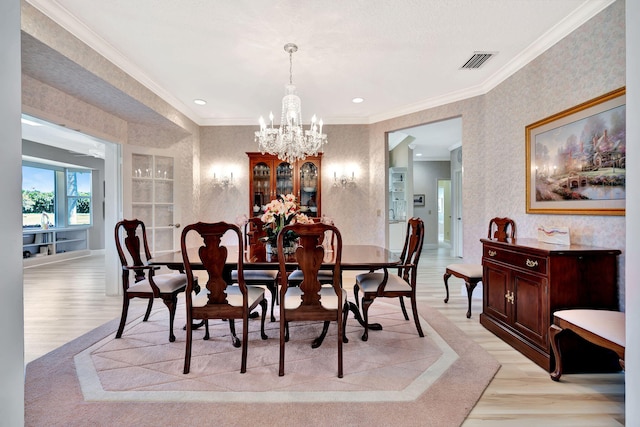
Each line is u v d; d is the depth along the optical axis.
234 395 1.70
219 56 2.90
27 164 6.65
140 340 2.44
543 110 2.70
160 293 2.42
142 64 3.05
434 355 2.17
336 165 4.84
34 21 2.09
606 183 2.10
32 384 1.81
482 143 3.61
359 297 3.68
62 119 3.00
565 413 1.57
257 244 3.37
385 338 2.48
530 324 2.15
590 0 2.15
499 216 3.34
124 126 3.97
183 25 2.42
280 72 3.23
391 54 2.88
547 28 2.49
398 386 1.79
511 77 3.12
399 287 2.50
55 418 1.51
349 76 3.33
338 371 1.89
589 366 1.94
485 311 2.73
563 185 2.46
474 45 2.73
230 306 1.98
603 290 1.98
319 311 1.95
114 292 3.81
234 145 4.88
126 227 2.55
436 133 6.11
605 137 2.10
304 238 1.93
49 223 6.92
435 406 1.61
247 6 2.20
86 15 2.29
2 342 0.81
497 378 1.89
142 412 1.56
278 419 1.51
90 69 2.58
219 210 4.91
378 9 2.24
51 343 2.40
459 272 3.10
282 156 3.51
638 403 1.06
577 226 2.35
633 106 1.10
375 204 4.77
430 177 8.82
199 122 4.81
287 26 2.44
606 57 2.11
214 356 2.17
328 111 4.49
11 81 0.84
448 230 9.49
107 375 1.91
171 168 4.38
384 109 4.41
